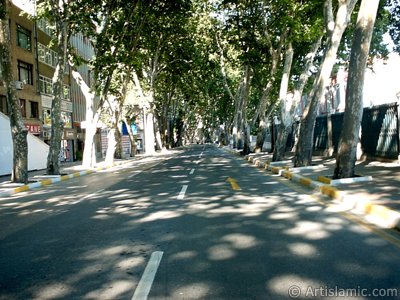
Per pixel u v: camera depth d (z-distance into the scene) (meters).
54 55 40.81
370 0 11.52
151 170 22.09
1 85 29.75
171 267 5.33
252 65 27.69
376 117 17.59
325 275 4.84
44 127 36.78
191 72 45.00
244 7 25.41
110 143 31.44
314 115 17.02
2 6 16.73
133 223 8.13
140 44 28.97
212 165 24.19
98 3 23.02
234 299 4.25
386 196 9.06
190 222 8.01
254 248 6.05
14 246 6.82
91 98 27.72
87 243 6.75
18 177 17.69
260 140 34.00
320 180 12.67
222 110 64.00
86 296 4.48
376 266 5.08
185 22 31.78
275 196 11.05
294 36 20.00
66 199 12.55
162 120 59.41
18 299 4.48
